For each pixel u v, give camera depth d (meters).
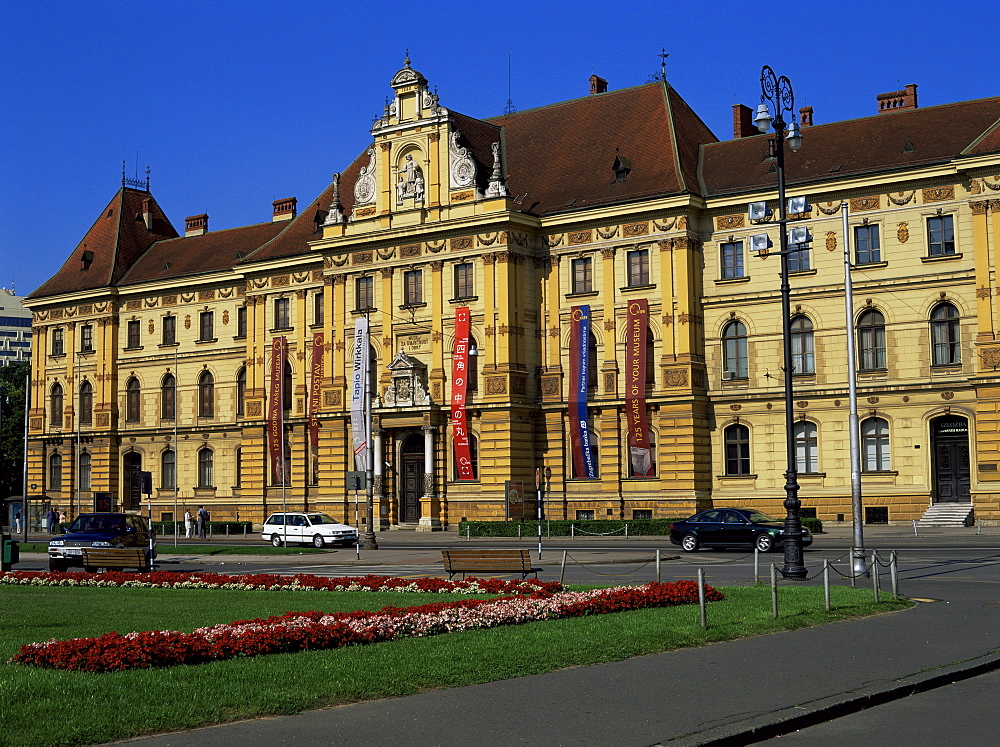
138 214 122.94
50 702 18.62
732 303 82.56
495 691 20.67
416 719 18.47
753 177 83.69
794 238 42.16
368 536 71.50
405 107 92.19
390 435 92.12
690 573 47.19
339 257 95.12
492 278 86.81
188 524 95.44
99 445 114.62
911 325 76.62
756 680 21.75
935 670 22.70
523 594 36.53
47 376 119.69
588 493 85.62
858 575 43.88
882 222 77.81
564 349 87.44
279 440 100.75
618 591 32.91
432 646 24.89
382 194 92.75
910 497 76.38
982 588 38.84
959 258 74.88
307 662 22.62
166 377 111.75
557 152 93.38
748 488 81.69
